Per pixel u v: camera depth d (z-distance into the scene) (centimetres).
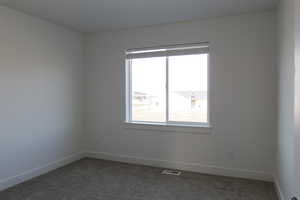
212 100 319
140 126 363
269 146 292
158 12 292
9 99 275
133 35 363
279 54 261
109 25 347
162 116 358
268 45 289
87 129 404
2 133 268
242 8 279
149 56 353
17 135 286
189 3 263
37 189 271
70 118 374
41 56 319
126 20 324
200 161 328
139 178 306
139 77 372
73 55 378
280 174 250
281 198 236
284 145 228
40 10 284
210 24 316
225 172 314
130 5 270
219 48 312
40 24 316
